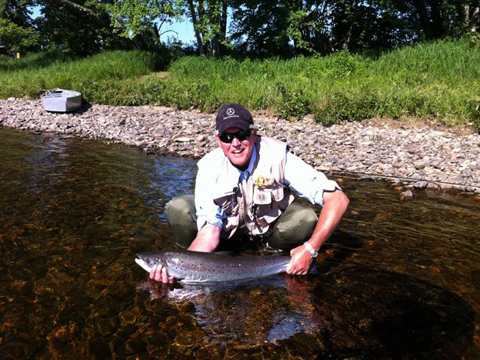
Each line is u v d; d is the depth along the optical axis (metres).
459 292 2.79
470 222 4.18
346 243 3.61
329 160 7.04
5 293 2.76
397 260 3.28
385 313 2.53
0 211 4.28
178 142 8.53
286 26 19.77
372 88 11.38
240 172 3.13
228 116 2.90
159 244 3.53
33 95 15.02
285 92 11.27
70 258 3.26
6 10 31.61
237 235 3.53
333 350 2.21
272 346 2.25
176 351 2.21
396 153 7.35
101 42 26.12
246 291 2.80
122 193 4.97
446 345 2.23
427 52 14.30
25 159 6.77
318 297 2.72
